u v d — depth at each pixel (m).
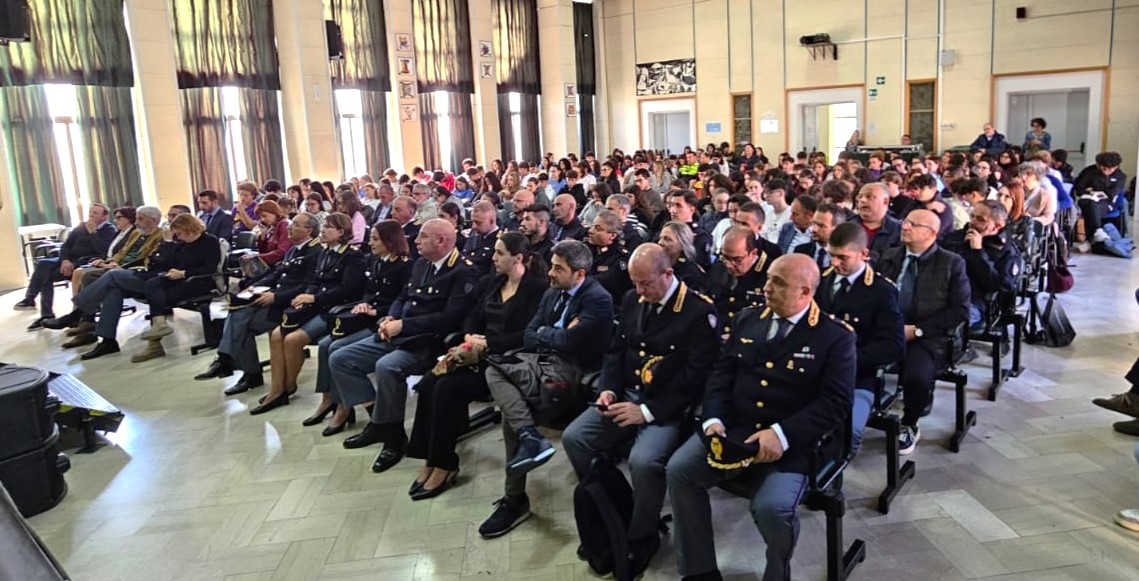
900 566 2.49
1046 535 2.63
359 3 10.73
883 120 12.15
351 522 2.98
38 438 3.14
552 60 13.77
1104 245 7.58
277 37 9.81
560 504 3.06
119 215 6.27
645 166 8.76
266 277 5.11
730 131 13.76
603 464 2.62
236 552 2.80
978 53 11.16
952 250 3.90
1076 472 3.06
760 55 13.19
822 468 2.39
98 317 6.04
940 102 11.59
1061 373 4.21
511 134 13.49
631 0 14.46
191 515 3.10
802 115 12.99
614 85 15.02
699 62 13.87
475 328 3.58
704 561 2.39
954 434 3.36
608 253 4.36
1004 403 3.82
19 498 3.11
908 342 3.28
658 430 2.60
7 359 5.46
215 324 5.55
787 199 6.23
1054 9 10.48
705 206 6.79
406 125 11.53
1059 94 10.70
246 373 4.61
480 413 3.94
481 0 12.47
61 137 8.19
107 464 3.63
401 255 4.16
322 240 4.50
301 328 4.28
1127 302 5.68
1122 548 2.53
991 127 10.14
